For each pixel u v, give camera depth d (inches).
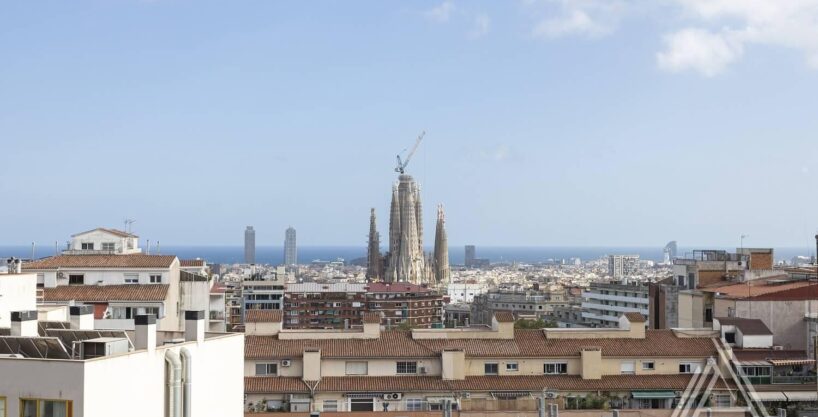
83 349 2034.9
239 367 2447.1
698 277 6250.0
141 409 2011.6
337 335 4370.1
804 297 4815.5
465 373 4242.1
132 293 5226.4
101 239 7367.1
